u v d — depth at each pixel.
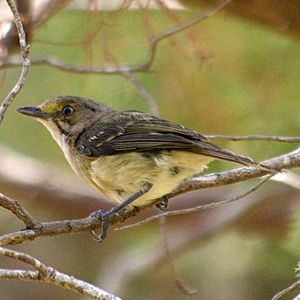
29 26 11.86
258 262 14.19
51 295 16.34
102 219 8.88
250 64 13.06
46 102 10.43
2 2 11.80
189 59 11.72
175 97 13.17
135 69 11.41
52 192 14.77
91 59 11.48
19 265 16.02
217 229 14.15
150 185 9.40
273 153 12.93
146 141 9.37
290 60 13.02
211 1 12.34
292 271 13.91
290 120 12.95
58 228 8.12
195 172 9.36
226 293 14.45
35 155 15.24
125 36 12.71
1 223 15.03
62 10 12.96
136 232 14.80
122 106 13.33
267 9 12.14
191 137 9.27
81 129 10.08
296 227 12.73
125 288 14.34
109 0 11.73
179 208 14.23
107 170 9.56
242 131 13.07
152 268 14.30
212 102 13.13
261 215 13.85
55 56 13.54
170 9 11.80
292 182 11.47
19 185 14.75
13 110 14.77
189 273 14.66
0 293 16.27
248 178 9.43
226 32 12.94
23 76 7.95
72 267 16.05
